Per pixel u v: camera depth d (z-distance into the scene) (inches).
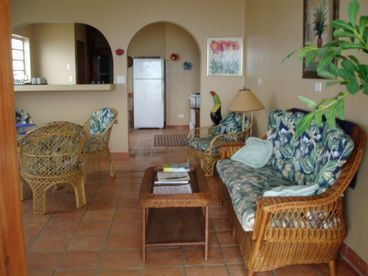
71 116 231.8
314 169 100.0
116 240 118.2
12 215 32.1
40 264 102.8
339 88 105.7
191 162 224.7
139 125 366.0
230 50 227.5
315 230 87.2
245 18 223.0
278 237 85.7
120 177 191.6
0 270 30.2
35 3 217.3
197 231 111.2
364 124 94.7
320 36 117.9
